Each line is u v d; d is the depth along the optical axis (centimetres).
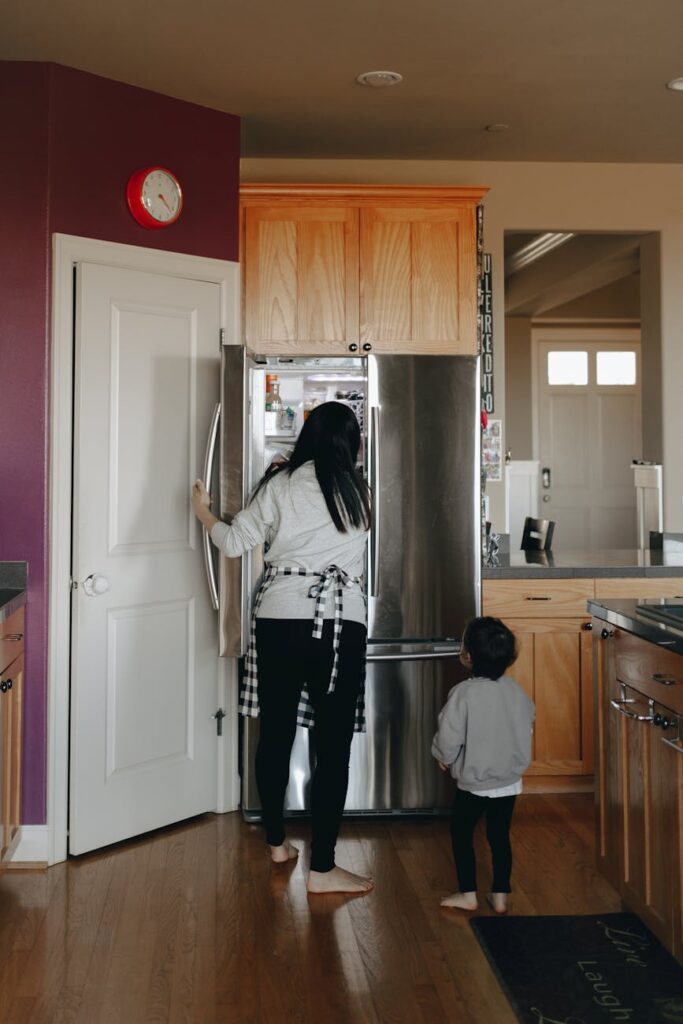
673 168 458
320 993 229
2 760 276
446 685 350
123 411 330
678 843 222
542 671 373
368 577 346
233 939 257
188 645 353
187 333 351
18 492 313
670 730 226
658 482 452
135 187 332
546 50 325
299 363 358
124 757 332
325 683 282
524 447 885
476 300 387
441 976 238
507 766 267
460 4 291
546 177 453
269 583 290
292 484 288
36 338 313
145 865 311
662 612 249
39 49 313
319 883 285
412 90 357
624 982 233
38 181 314
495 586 371
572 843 327
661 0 290
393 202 384
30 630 313
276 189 377
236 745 367
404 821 352
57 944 255
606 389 889
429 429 349
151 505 339
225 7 290
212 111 366
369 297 384
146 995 229
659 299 462
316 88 352
